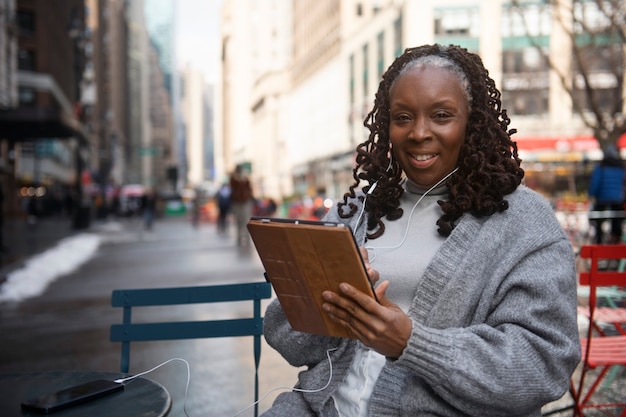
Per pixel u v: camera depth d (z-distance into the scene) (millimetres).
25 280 11312
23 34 52062
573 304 1824
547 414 4031
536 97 33000
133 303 2971
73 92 72625
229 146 196375
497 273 1851
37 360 6172
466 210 1950
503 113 2104
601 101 22422
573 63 19969
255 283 2973
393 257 2031
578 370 5070
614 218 10344
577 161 31250
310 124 75875
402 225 2119
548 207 1955
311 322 1816
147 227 31781
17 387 2223
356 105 55469
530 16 33250
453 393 1728
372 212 2184
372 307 1634
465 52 2051
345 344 2102
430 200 2102
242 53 167500
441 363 1669
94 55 96625
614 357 3365
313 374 2133
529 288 1793
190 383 5219
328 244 1626
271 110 105250
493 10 35094
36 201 49719
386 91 2164
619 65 15336
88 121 78250
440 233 2008
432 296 1891
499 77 28875
